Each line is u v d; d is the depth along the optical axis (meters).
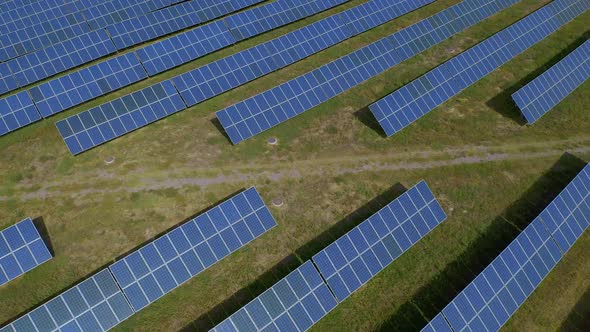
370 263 22.28
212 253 22.11
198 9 39.00
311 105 30.58
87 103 30.92
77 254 22.73
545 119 31.80
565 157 29.42
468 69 33.72
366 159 28.38
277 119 29.36
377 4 40.19
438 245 24.17
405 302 21.95
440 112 31.58
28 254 21.45
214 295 21.62
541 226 23.92
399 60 35.03
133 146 28.02
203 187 26.11
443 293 22.39
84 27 37.72
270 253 23.34
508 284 21.88
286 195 26.03
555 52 37.84
